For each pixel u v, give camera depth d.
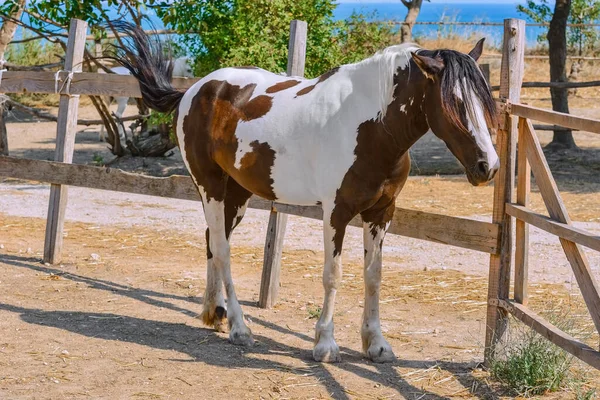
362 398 3.74
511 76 3.95
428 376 4.04
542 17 20.02
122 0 9.49
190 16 9.37
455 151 3.57
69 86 6.34
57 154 6.41
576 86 11.70
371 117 3.94
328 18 9.53
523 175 3.96
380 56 3.94
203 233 7.75
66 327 4.79
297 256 6.88
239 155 4.42
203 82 4.78
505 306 4.03
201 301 5.55
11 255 6.68
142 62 5.10
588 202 9.28
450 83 3.46
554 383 3.80
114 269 6.34
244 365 4.20
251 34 9.11
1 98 10.60
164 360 4.25
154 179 6.00
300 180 4.25
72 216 8.41
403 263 6.70
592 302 3.33
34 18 10.32
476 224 4.16
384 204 4.13
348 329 4.92
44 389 3.77
